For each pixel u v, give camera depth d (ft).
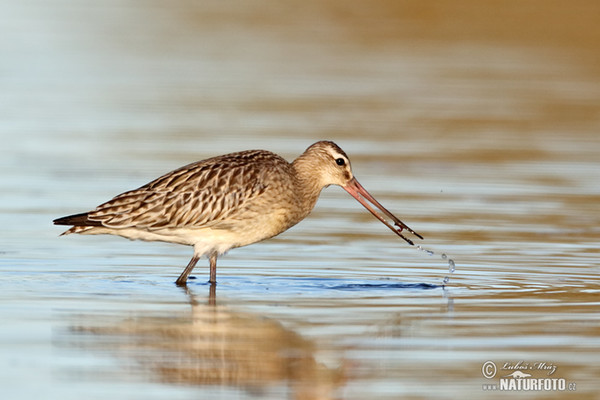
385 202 65.72
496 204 65.31
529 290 46.88
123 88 98.12
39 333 39.17
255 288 47.19
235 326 40.60
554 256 53.67
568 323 41.24
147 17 129.39
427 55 113.80
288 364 36.35
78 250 54.19
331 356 37.22
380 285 47.85
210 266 48.75
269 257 53.52
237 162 49.16
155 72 104.99
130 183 67.67
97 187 66.74
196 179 48.29
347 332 39.88
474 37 118.73
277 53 113.50
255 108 91.50
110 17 129.18
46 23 124.88
